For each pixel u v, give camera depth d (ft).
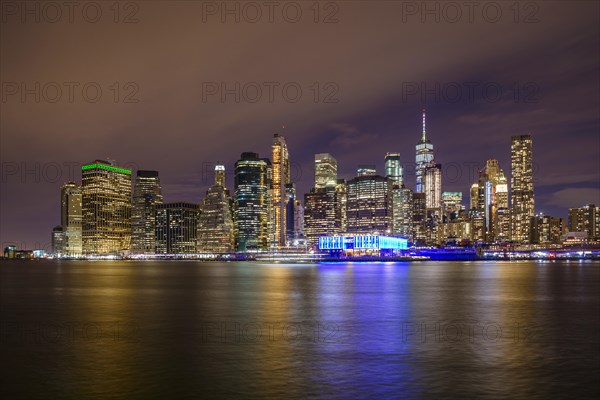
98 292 431.43
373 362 151.84
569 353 164.45
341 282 551.59
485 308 292.61
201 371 141.79
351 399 118.73
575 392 124.26
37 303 336.70
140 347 175.01
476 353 163.94
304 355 161.17
